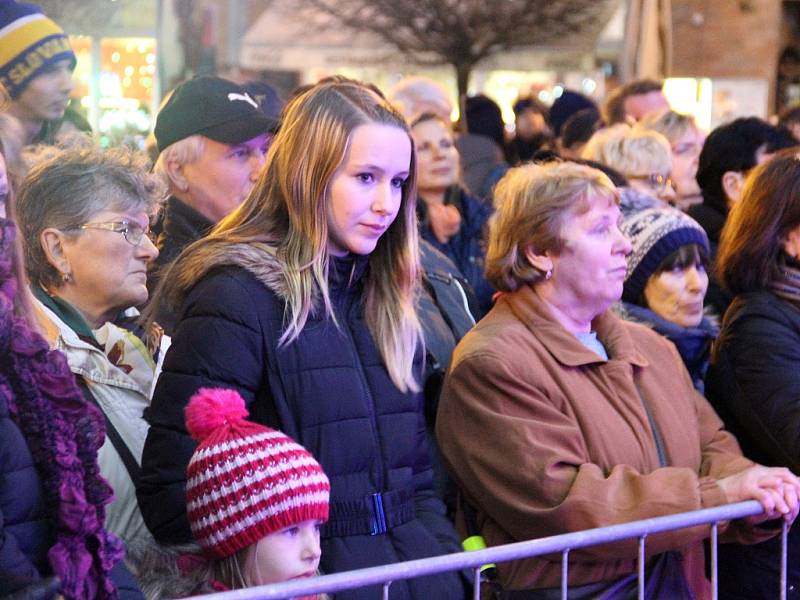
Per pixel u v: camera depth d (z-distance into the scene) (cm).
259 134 355
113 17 725
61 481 205
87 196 284
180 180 356
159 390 264
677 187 564
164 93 734
